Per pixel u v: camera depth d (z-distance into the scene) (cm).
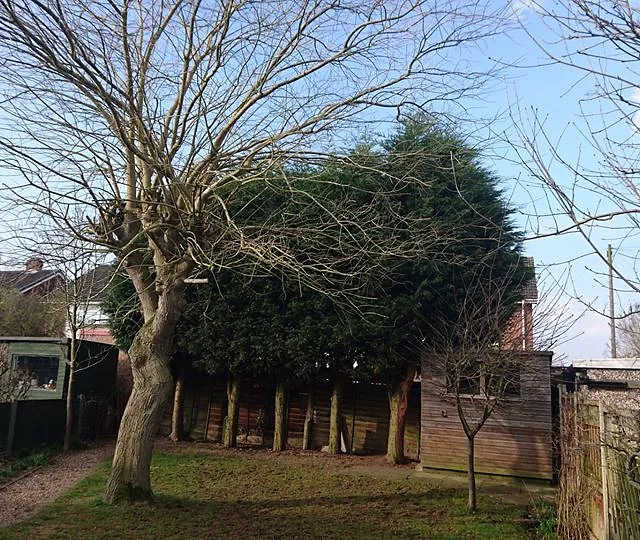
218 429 1460
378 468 1176
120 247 757
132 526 667
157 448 1311
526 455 1110
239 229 732
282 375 1370
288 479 1016
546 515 816
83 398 1362
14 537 621
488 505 881
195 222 744
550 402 1117
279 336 1283
